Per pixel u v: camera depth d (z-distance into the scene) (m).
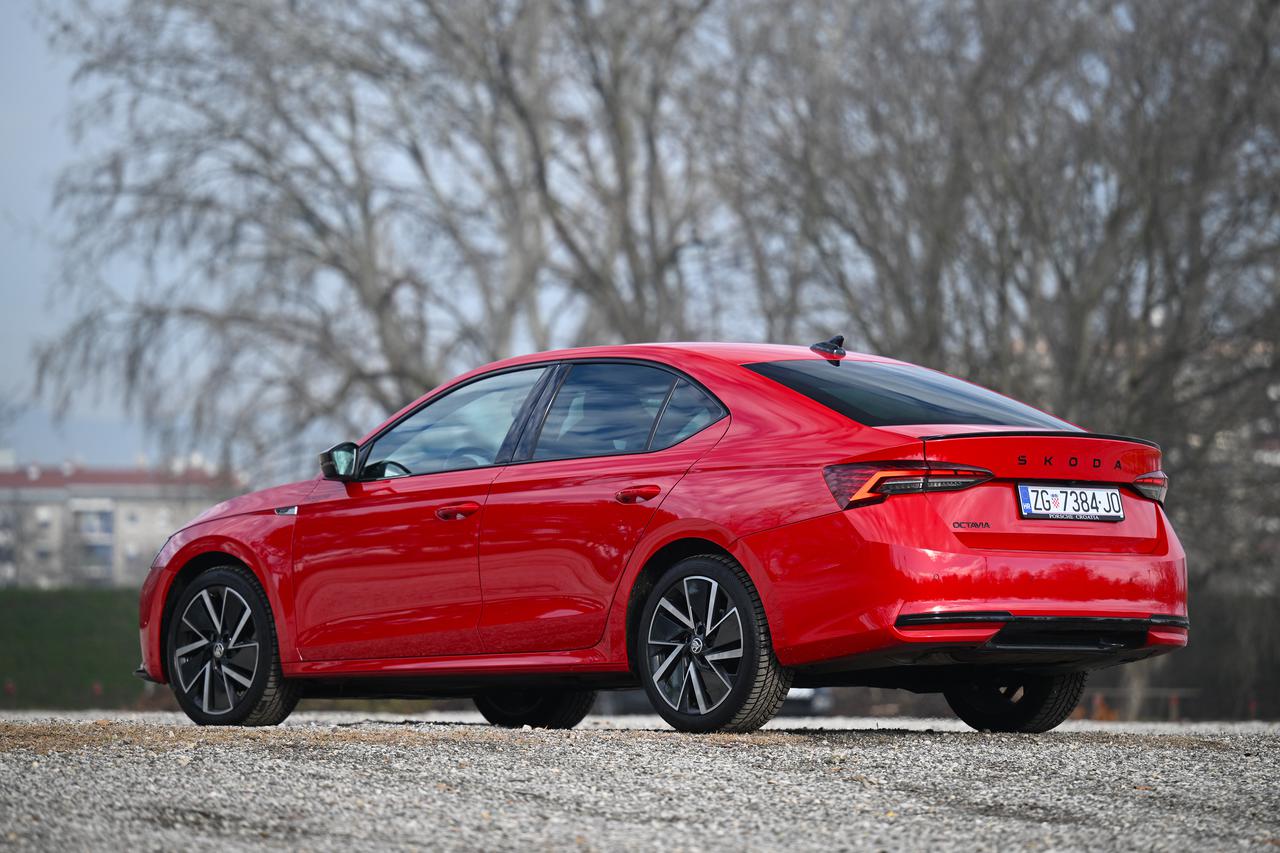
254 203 48.62
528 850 6.54
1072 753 9.17
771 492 9.80
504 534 10.79
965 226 38.59
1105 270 38.97
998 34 37.97
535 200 50.84
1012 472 9.70
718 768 8.33
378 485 11.57
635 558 10.23
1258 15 37.41
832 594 9.49
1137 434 39.09
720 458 10.13
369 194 51.38
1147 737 10.58
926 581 9.36
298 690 12.02
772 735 9.72
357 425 49.72
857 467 9.56
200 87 49.16
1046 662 10.23
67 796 7.32
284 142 49.72
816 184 40.03
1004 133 38.06
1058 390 40.19
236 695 12.01
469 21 47.81
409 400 51.19
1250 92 37.47
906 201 38.91
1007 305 38.75
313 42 48.59
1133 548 10.18
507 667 10.73
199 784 7.68
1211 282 38.62
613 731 10.05
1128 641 10.11
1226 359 38.69
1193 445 39.62
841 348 11.34
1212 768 8.70
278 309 48.78
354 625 11.45
